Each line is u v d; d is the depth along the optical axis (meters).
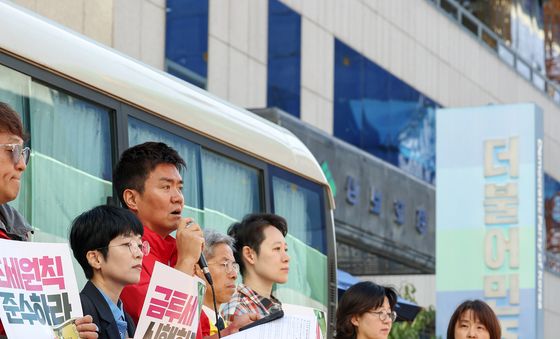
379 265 25.28
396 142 26.42
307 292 10.24
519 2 34.56
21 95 6.65
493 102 32.03
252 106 21.02
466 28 30.83
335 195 21.62
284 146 10.06
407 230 25.16
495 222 22.88
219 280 7.18
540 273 22.72
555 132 36.22
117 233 5.57
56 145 6.93
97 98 7.34
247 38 20.88
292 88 22.41
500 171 23.03
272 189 9.66
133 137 7.67
